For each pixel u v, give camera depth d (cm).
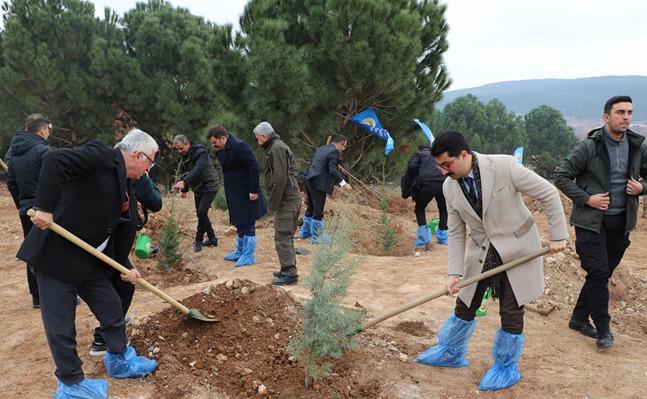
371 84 1236
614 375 397
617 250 463
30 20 1836
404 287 610
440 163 347
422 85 1378
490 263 369
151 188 447
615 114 420
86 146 318
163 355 385
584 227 442
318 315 352
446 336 397
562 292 606
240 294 452
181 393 346
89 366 378
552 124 6066
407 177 833
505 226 358
